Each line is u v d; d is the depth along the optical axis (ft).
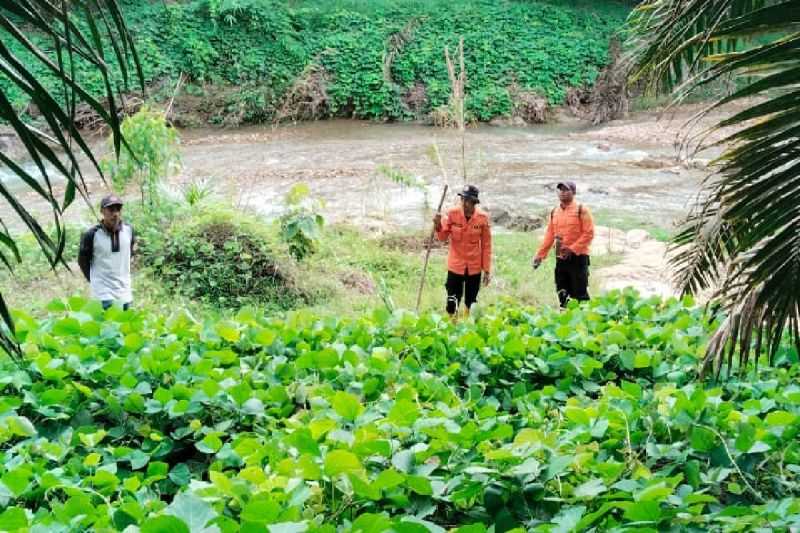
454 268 28.89
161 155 35.53
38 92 5.32
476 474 10.77
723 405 13.64
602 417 12.98
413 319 19.21
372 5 102.01
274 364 16.48
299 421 13.66
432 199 54.34
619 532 9.45
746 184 11.52
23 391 14.82
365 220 47.03
